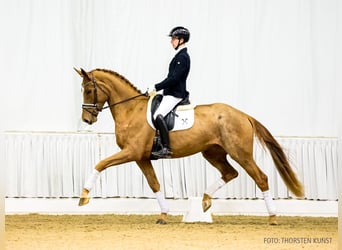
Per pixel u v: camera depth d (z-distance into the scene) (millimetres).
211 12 13094
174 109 10461
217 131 10453
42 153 12516
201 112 10531
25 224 10469
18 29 12914
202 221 11047
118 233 9156
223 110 10492
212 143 10484
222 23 13094
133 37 13016
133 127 10391
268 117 13078
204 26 13078
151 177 10719
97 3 13000
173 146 10422
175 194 12523
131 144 10344
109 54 12961
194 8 13086
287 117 13094
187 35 10422
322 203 12727
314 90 13141
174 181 12547
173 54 13008
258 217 12250
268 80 13117
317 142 12773
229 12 13117
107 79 10641
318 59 13172
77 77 12961
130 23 13031
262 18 13172
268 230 9742
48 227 9992
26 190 12445
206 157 10953
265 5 13156
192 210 11148
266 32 13172
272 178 12664
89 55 12938
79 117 12906
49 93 12906
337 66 13156
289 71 13164
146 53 13008
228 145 10375
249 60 13094
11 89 12828
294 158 12695
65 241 8352
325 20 13195
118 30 12984
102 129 12859
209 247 7879
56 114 12898
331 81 13141
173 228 9836
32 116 12852
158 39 13031
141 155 10414
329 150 12750
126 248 7762
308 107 13109
